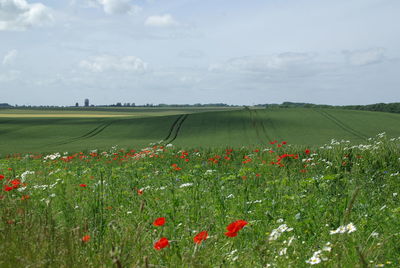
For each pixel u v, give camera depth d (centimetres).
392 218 474
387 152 1104
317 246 380
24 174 908
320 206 509
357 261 314
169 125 6262
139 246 355
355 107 11400
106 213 539
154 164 1455
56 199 629
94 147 4178
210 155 1653
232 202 624
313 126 5853
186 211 544
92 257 340
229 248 394
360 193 608
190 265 307
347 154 1130
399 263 342
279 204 569
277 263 342
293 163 1100
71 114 12525
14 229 381
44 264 310
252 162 1269
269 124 6091
